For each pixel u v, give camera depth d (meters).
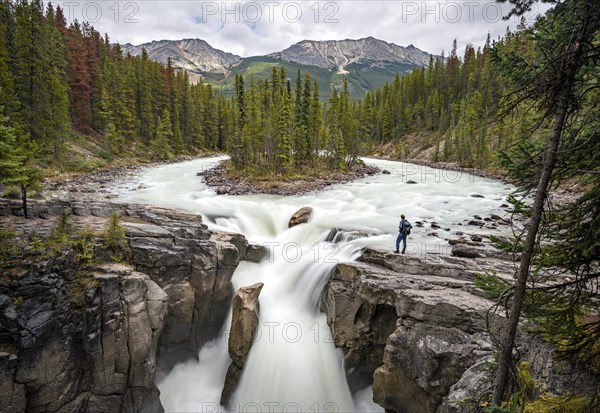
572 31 5.06
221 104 97.56
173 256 15.37
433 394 11.02
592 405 6.39
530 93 5.62
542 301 6.70
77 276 12.79
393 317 13.90
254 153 54.56
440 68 119.62
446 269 14.89
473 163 66.94
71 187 33.69
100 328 12.49
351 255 18.80
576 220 6.18
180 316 15.60
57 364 11.71
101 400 12.57
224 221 24.92
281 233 24.64
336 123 73.06
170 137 80.94
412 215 28.77
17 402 10.90
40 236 13.43
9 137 14.62
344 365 14.75
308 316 17.11
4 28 43.75
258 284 16.44
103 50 77.31
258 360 15.09
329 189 42.28
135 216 18.78
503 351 5.91
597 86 5.14
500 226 25.25
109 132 57.28
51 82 43.94
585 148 5.73
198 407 15.01
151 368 13.39
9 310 11.00
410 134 108.88
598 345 6.84
